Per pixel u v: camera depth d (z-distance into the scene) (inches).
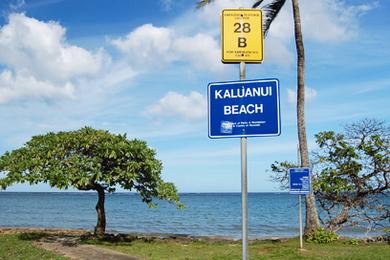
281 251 553.3
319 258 486.6
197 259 491.2
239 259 490.9
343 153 732.7
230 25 212.4
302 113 687.7
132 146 628.4
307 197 687.1
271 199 5580.7
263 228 1414.9
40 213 2239.2
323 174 729.6
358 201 732.7
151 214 2276.1
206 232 1269.7
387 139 721.6
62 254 513.3
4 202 3848.4
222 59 210.8
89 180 608.7
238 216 2106.3
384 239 688.4
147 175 661.3
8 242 613.9
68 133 650.8
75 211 2468.0
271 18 700.0
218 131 207.9
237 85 207.5
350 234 920.9
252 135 203.6
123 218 1923.0
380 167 719.1
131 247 597.9
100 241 648.4
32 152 617.9
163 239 763.4
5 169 617.6
